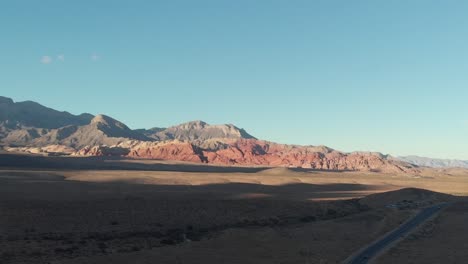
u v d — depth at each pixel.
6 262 54.34
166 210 95.25
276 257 64.25
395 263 61.78
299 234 81.75
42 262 55.19
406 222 97.25
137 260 57.81
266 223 93.44
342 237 80.44
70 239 69.62
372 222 95.31
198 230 82.88
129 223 84.56
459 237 80.56
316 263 61.66
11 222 78.06
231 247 68.38
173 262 58.31
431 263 61.91
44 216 83.75
